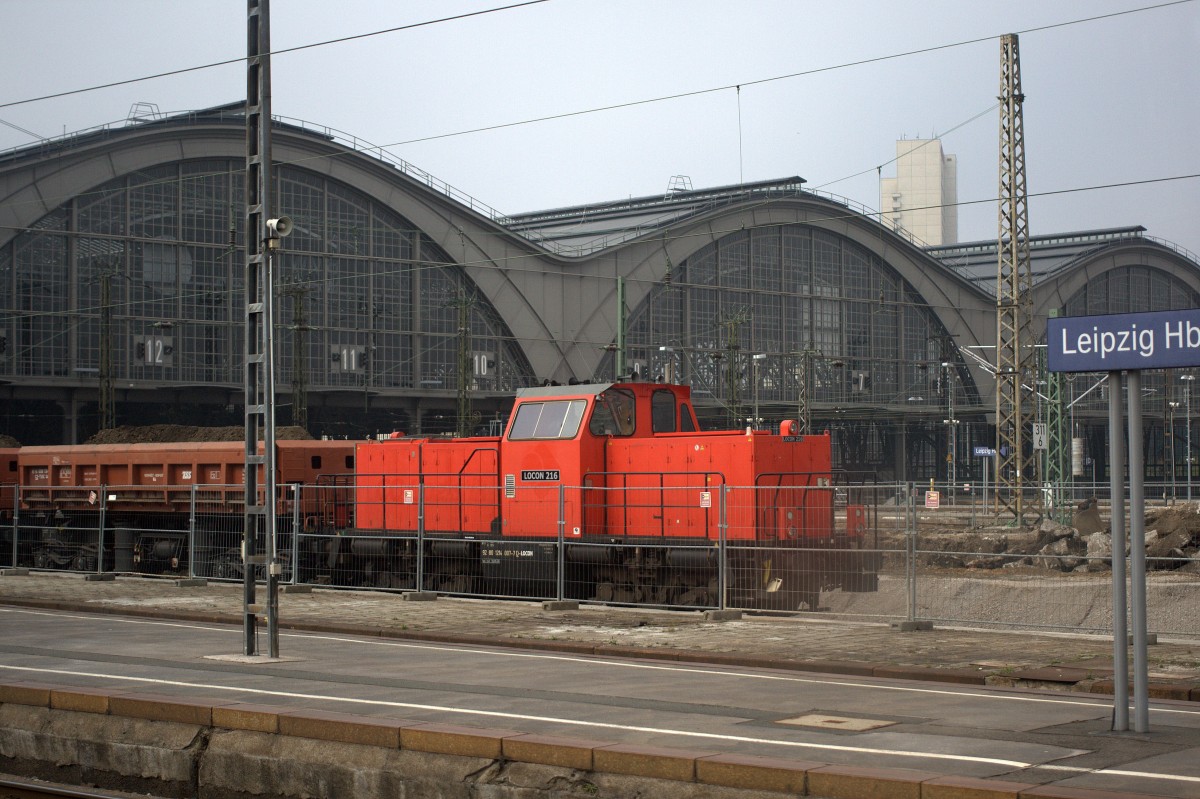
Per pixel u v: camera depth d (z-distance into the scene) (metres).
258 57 17.81
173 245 83.75
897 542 29.53
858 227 116.31
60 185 79.00
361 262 91.19
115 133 81.06
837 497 26.86
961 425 129.38
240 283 86.44
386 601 26.70
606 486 27.23
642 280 102.94
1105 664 16.56
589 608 25.16
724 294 108.19
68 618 23.67
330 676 15.17
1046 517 48.78
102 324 74.50
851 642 19.33
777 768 9.21
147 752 11.91
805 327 113.19
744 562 24.36
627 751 9.77
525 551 27.28
